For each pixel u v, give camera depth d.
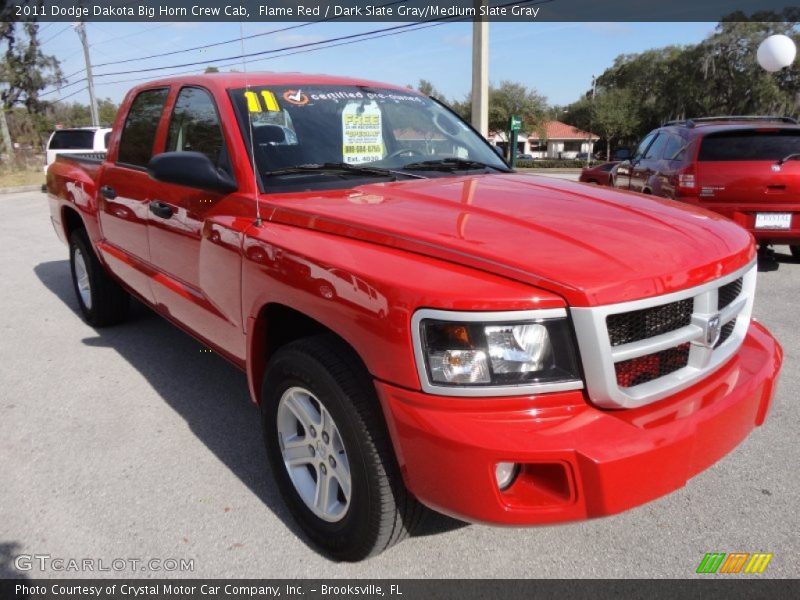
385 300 2.05
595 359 1.94
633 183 8.80
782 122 7.66
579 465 1.90
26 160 30.45
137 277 4.15
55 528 2.74
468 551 2.58
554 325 1.95
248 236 2.74
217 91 3.33
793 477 3.04
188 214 3.29
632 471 1.92
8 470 3.18
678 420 2.07
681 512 2.81
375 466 2.19
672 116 57.34
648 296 2.00
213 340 3.37
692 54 53.50
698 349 2.20
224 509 2.87
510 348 1.94
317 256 2.34
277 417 2.65
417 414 1.99
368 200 2.76
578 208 2.62
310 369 2.33
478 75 13.50
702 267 2.16
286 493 2.69
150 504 2.90
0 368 4.50
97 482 3.08
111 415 3.77
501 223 2.38
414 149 3.68
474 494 1.95
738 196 6.70
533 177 3.46
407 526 2.31
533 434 1.91
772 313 5.57
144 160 4.03
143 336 5.14
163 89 3.98
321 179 3.09
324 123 3.38
